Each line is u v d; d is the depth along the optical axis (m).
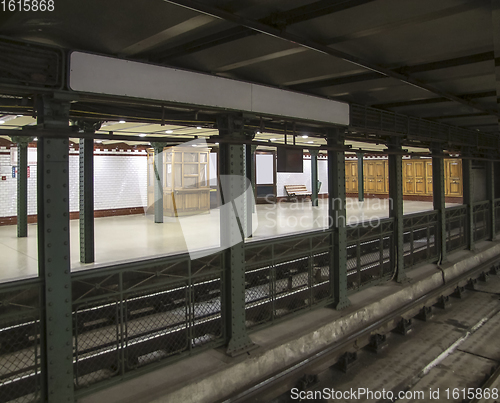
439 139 8.65
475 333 6.39
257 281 5.29
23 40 3.05
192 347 4.42
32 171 12.48
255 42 3.68
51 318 3.30
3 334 3.51
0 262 7.47
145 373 4.00
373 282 6.99
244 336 4.66
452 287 8.19
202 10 2.77
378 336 5.91
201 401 3.88
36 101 3.28
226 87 4.34
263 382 4.28
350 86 5.32
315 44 3.61
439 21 3.44
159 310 4.72
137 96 3.62
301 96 5.25
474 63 4.50
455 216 9.83
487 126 9.88
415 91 5.84
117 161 14.30
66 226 3.36
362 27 3.51
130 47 3.66
